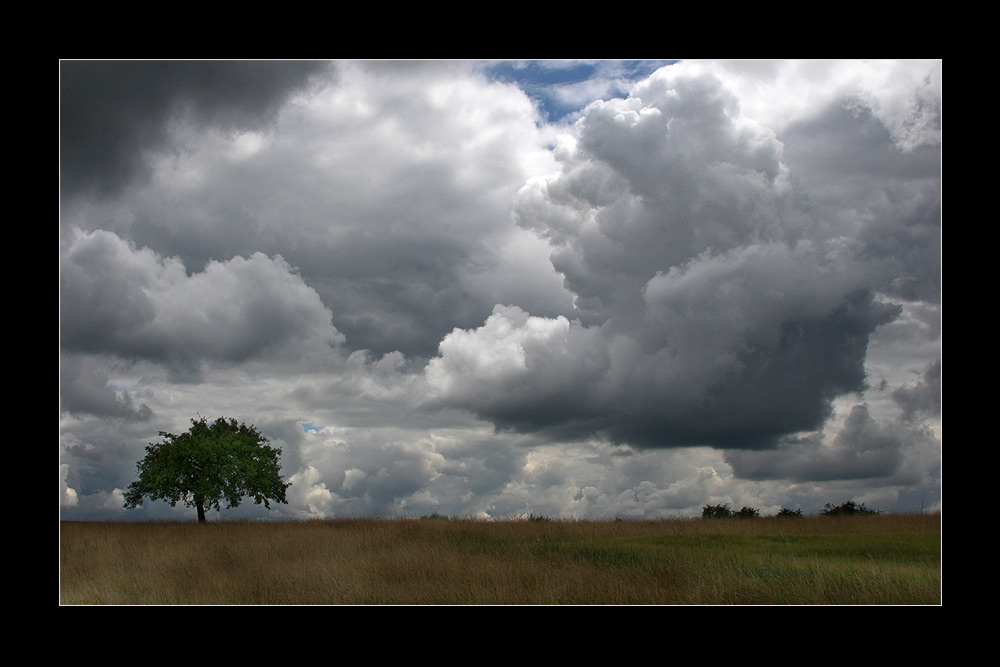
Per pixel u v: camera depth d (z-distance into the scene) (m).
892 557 12.89
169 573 12.90
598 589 11.05
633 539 16.47
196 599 11.26
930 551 13.06
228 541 16.88
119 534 18.02
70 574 12.63
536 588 11.17
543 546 15.27
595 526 19.31
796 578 11.17
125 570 13.15
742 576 11.44
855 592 10.49
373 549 15.29
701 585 11.03
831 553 13.54
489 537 17.12
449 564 12.75
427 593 11.13
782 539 15.94
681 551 13.91
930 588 10.35
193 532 19.06
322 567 12.75
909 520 17.52
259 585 11.91
